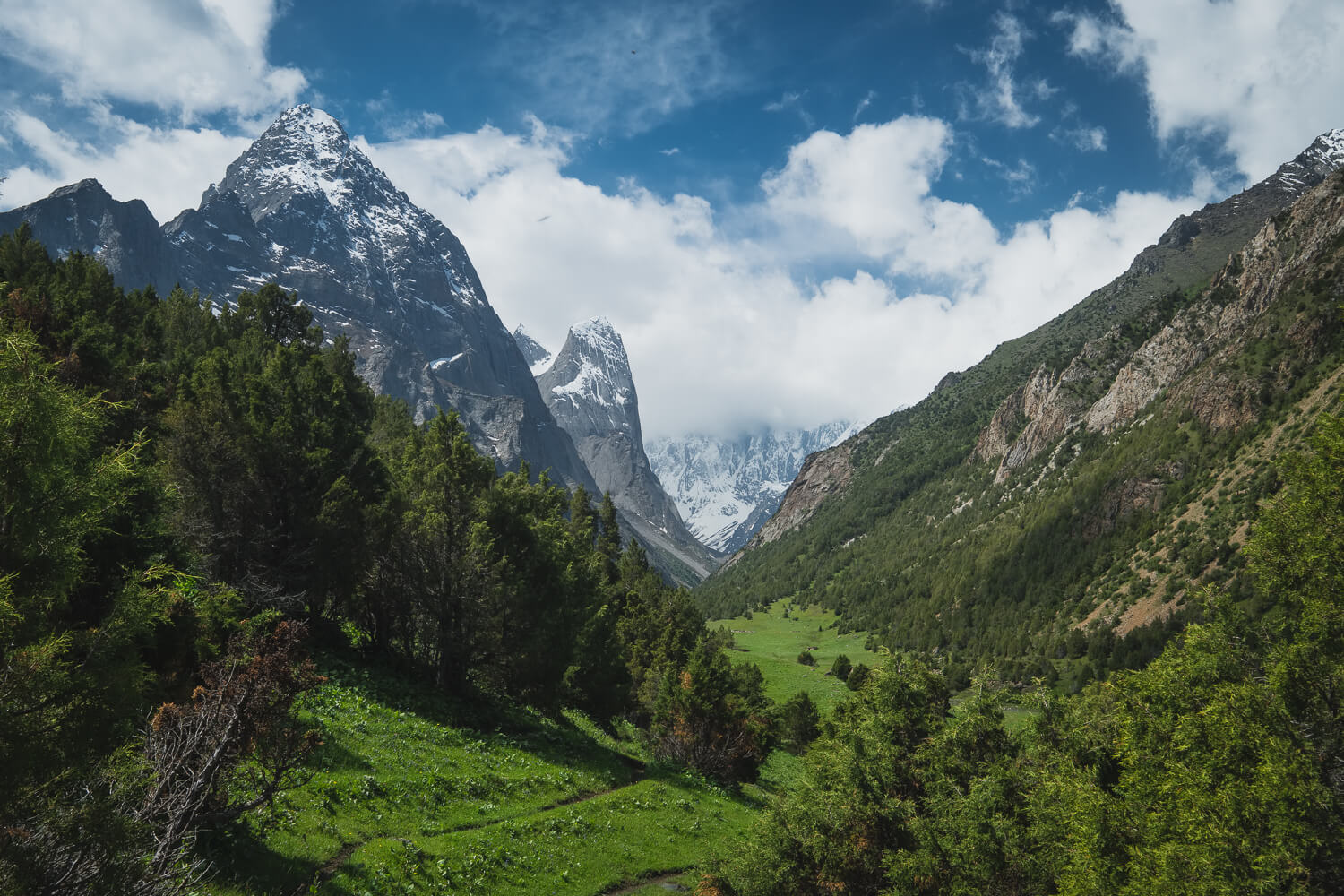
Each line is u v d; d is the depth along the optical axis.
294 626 17.44
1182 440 184.12
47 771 10.30
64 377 30.59
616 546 118.94
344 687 38.41
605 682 57.75
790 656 190.50
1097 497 193.50
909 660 36.47
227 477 41.56
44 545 11.49
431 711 41.94
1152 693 23.81
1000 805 26.78
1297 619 20.97
